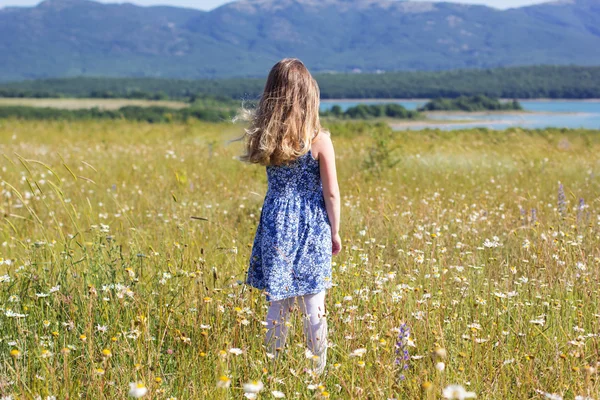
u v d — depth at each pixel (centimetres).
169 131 2402
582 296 445
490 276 486
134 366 315
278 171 374
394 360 321
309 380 325
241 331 367
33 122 2841
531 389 323
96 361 338
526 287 448
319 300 375
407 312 388
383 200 754
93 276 425
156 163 1219
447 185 1024
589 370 297
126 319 377
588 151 1827
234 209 768
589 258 517
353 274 452
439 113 11825
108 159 1282
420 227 607
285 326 365
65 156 1301
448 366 333
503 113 12156
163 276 421
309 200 374
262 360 345
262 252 374
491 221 683
